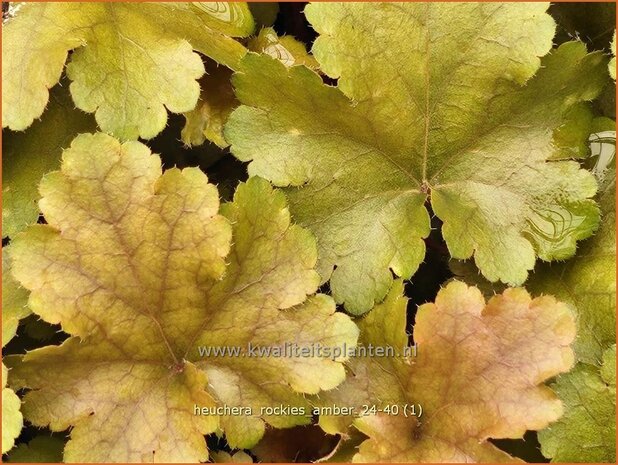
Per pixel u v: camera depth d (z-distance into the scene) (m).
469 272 0.19
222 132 0.17
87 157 0.16
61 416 0.16
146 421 0.16
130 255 0.16
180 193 0.16
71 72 0.16
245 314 0.17
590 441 0.17
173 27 0.17
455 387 0.17
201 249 0.16
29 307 0.16
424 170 0.19
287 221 0.17
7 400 0.15
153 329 0.16
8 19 0.17
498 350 0.16
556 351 0.16
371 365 0.17
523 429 0.16
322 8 0.17
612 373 0.17
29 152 0.17
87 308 0.16
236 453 0.17
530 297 0.17
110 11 0.17
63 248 0.16
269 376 0.17
